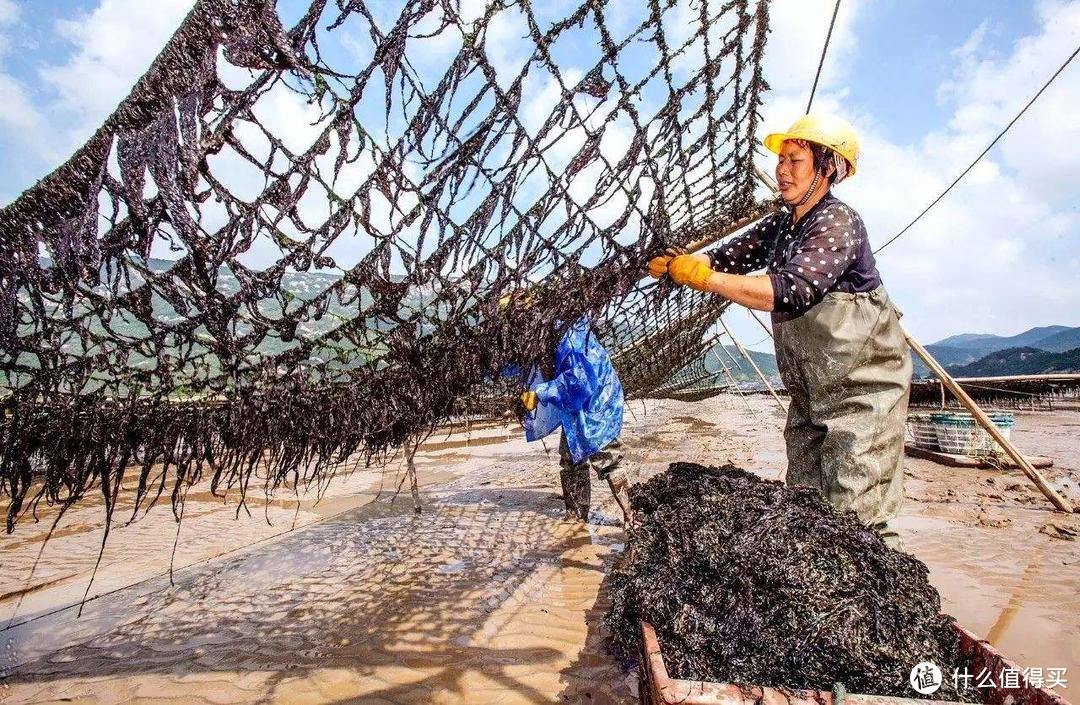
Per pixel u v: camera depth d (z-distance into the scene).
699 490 2.96
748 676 1.93
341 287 2.08
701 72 2.60
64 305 1.76
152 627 3.73
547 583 4.14
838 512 2.47
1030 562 4.11
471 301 2.67
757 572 2.16
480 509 6.61
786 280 2.57
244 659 3.21
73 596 4.40
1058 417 16.91
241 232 1.75
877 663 1.86
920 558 4.31
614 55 2.17
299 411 2.29
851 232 2.66
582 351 4.39
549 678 2.84
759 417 18.45
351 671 3.01
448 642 3.29
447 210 2.17
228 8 1.46
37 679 3.09
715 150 3.47
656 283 3.26
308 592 4.22
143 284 1.81
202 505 7.62
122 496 8.16
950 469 7.86
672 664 2.03
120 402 2.04
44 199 1.54
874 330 2.72
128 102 1.49
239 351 2.07
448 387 2.63
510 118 2.10
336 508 7.36
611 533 5.27
